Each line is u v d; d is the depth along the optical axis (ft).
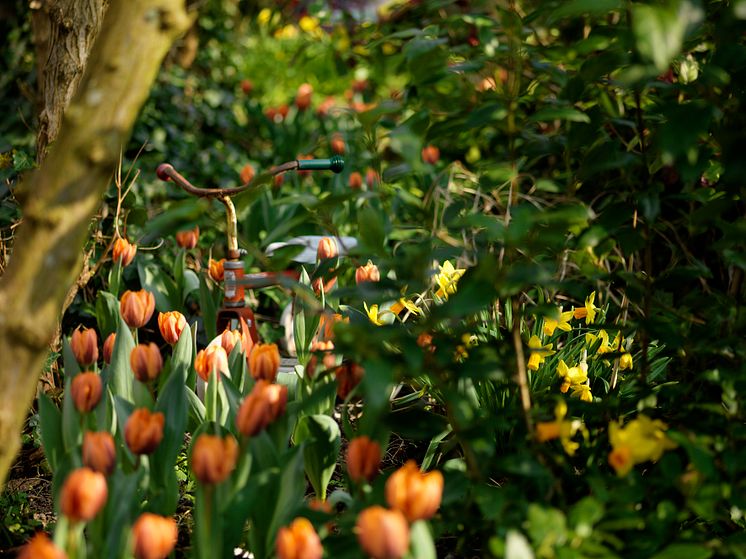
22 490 9.43
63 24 10.33
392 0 12.09
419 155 7.27
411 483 6.76
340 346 7.18
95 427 8.05
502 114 7.69
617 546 7.19
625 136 10.33
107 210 11.60
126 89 6.95
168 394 8.01
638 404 8.03
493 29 8.62
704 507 7.26
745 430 7.51
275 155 18.24
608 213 8.00
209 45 21.86
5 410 6.94
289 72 27.32
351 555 7.09
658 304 8.16
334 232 7.95
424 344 7.60
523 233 6.95
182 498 9.20
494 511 7.10
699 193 8.27
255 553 7.68
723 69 7.64
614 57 7.77
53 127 10.48
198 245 13.17
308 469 8.34
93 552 7.34
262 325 12.53
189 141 16.58
